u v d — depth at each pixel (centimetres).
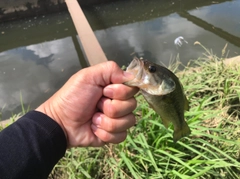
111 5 119
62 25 114
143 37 91
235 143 40
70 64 85
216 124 47
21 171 22
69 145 27
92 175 41
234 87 52
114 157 42
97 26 106
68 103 25
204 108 51
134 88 25
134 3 119
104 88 25
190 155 42
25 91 75
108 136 26
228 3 108
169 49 82
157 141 41
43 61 88
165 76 25
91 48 59
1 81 80
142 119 43
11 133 23
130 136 41
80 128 27
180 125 29
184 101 28
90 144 27
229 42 82
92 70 25
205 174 39
